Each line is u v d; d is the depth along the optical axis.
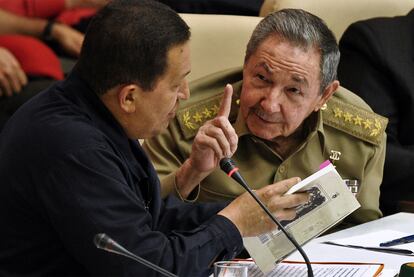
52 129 3.83
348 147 5.89
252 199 4.21
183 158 5.65
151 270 3.81
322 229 4.36
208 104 5.71
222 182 5.56
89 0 5.89
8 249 3.92
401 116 7.61
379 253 4.91
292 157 5.66
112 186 3.79
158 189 4.47
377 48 7.56
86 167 3.77
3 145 3.97
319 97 5.43
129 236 3.78
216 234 4.07
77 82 4.02
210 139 4.78
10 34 5.79
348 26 7.76
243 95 5.34
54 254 3.91
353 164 5.90
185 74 3.99
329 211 4.36
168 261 3.88
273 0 6.97
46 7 5.82
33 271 3.91
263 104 5.23
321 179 4.32
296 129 5.67
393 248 4.95
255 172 5.63
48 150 3.79
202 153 4.92
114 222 3.77
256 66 5.24
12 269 3.91
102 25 3.91
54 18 5.83
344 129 5.89
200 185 5.57
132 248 3.79
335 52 5.35
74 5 5.88
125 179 4.00
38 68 5.79
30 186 3.83
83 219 3.73
